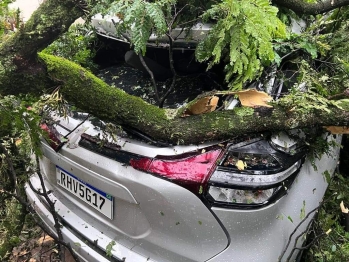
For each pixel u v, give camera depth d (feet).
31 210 5.83
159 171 5.08
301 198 5.66
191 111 5.40
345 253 6.43
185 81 7.45
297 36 6.56
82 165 5.83
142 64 6.98
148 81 7.74
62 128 6.33
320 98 5.34
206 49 5.60
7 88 4.96
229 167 5.03
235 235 5.08
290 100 5.26
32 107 5.18
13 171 5.69
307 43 6.53
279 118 5.20
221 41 5.01
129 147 5.44
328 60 6.88
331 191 6.87
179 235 5.15
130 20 4.92
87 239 5.99
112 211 5.73
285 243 5.41
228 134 5.16
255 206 5.04
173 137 5.18
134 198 5.30
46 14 4.94
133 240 5.60
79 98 5.08
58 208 6.58
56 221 5.90
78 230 6.14
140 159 5.24
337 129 5.75
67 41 7.06
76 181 6.21
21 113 5.18
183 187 4.99
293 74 6.23
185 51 6.68
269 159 5.17
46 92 5.09
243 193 5.02
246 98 5.33
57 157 6.25
